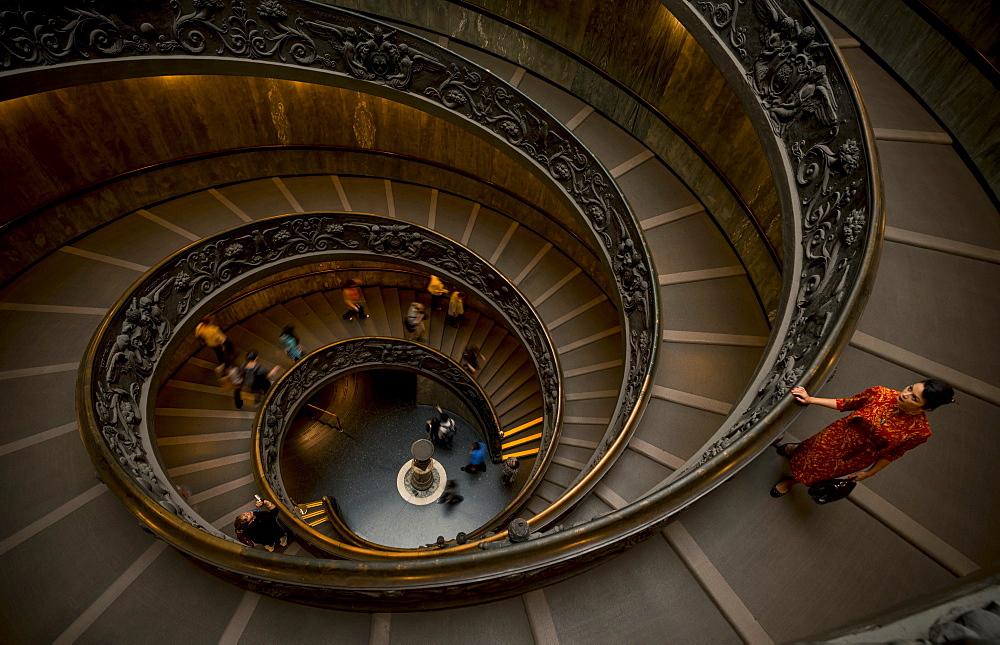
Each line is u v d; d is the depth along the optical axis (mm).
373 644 3447
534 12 9172
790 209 4840
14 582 4496
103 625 3988
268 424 10930
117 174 9641
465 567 3105
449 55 8742
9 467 5863
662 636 3119
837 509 3279
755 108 5438
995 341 3701
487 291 12219
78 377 6172
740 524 3369
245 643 3633
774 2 5008
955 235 4223
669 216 8219
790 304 4457
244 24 8297
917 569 3014
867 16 5625
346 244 11859
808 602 3051
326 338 13461
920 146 4801
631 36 8266
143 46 7691
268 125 10898
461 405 15969
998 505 3111
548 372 10773
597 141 9227
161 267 8391
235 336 12734
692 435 5934
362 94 10789
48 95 8188
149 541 4641
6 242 8477
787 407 3182
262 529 8094
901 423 2826
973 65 4602
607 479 5734
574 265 12055
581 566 3352
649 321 6805
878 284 4012
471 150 11539
